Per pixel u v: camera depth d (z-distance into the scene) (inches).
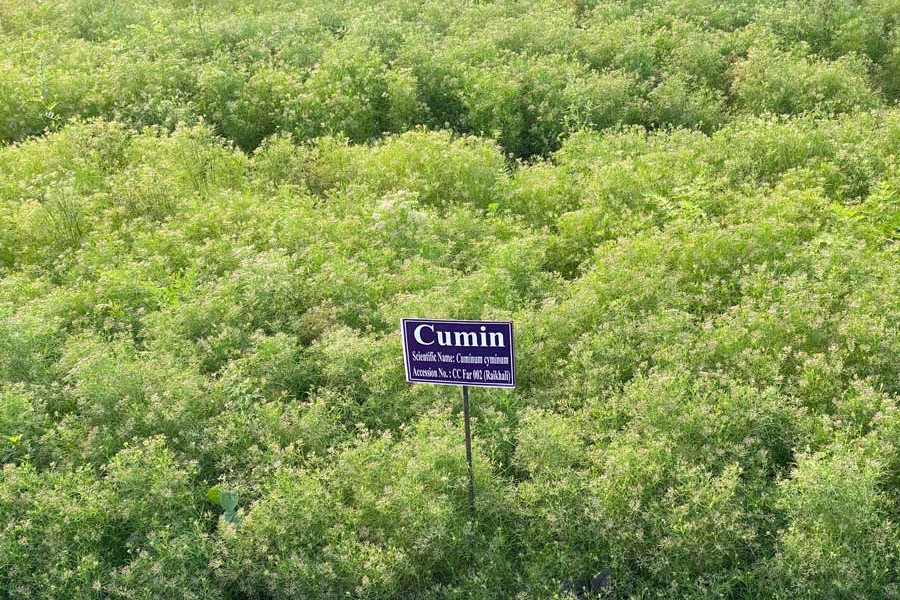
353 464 215.9
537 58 545.6
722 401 221.8
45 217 364.8
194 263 311.7
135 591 190.5
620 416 235.9
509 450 232.7
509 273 306.0
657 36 575.2
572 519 200.8
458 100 500.4
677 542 188.9
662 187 366.0
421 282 301.3
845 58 522.6
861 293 264.8
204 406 245.3
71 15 689.6
